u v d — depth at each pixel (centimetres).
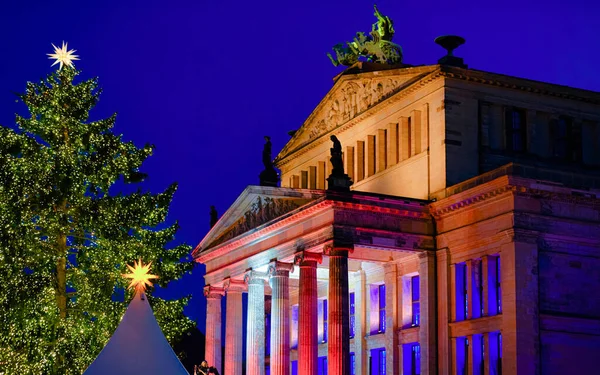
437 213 7925
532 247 7156
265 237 9031
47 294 7169
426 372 7775
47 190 7288
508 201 7212
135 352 4816
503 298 7150
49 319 7138
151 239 7800
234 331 10000
